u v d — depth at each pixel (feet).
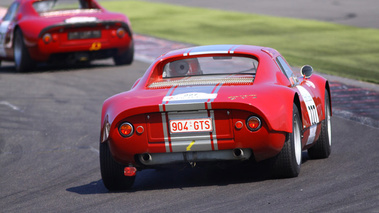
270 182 75.92
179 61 82.69
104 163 77.51
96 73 189.06
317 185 73.05
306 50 214.07
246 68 81.00
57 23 184.85
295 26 279.08
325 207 63.31
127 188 80.38
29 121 133.49
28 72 197.36
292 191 70.74
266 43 233.14
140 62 206.80
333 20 295.28
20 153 108.99
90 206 72.59
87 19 186.70
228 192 72.74
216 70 81.71
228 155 72.54
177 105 70.74
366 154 91.15
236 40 242.99
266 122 70.44
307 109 81.92
